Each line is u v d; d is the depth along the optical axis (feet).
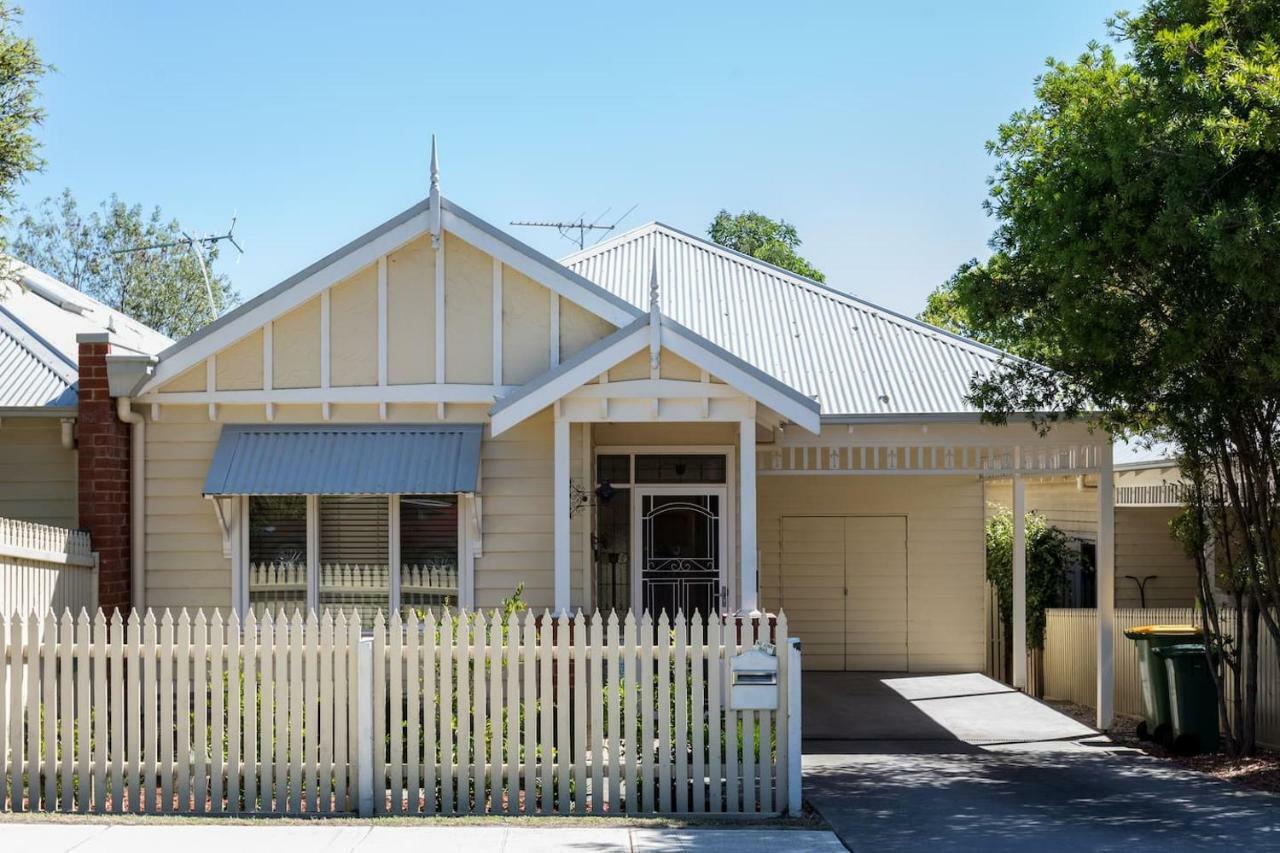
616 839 31.27
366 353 49.47
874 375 57.98
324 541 50.03
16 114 47.83
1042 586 74.08
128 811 34.04
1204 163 37.01
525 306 49.42
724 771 35.37
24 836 30.86
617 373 44.47
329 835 31.30
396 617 34.37
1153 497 68.49
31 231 160.97
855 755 48.16
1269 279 35.22
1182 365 41.24
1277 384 40.24
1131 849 31.81
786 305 65.87
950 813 36.60
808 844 30.99
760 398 43.86
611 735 34.42
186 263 163.12
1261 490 44.60
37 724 34.22
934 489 73.15
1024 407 48.49
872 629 72.84
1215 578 62.28
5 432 50.96
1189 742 48.32
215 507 48.52
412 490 47.47
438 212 48.65
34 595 42.57
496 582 49.29
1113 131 38.93
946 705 60.64
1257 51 37.19
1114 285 42.50
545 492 49.37
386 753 34.83
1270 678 48.44
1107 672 54.54
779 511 73.41
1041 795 39.78
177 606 49.39
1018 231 44.19
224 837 30.96
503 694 35.81
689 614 56.70
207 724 35.53
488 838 31.24
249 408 49.70
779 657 34.58
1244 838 33.17
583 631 34.40
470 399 49.08
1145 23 42.04
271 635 34.27
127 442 49.60
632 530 56.85
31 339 53.72
